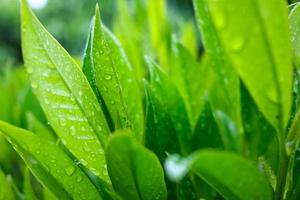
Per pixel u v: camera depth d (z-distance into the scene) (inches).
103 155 10.3
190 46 23.6
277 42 8.0
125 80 12.8
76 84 10.3
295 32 11.5
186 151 13.5
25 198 12.4
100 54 10.7
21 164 19.1
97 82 10.7
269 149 13.4
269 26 7.9
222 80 14.0
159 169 9.0
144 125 12.7
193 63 16.1
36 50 10.1
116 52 12.9
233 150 15.0
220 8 7.7
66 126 10.1
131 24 23.8
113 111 10.7
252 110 13.7
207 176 8.5
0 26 154.4
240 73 8.2
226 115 15.7
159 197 9.5
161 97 13.6
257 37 7.9
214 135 13.6
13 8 154.1
